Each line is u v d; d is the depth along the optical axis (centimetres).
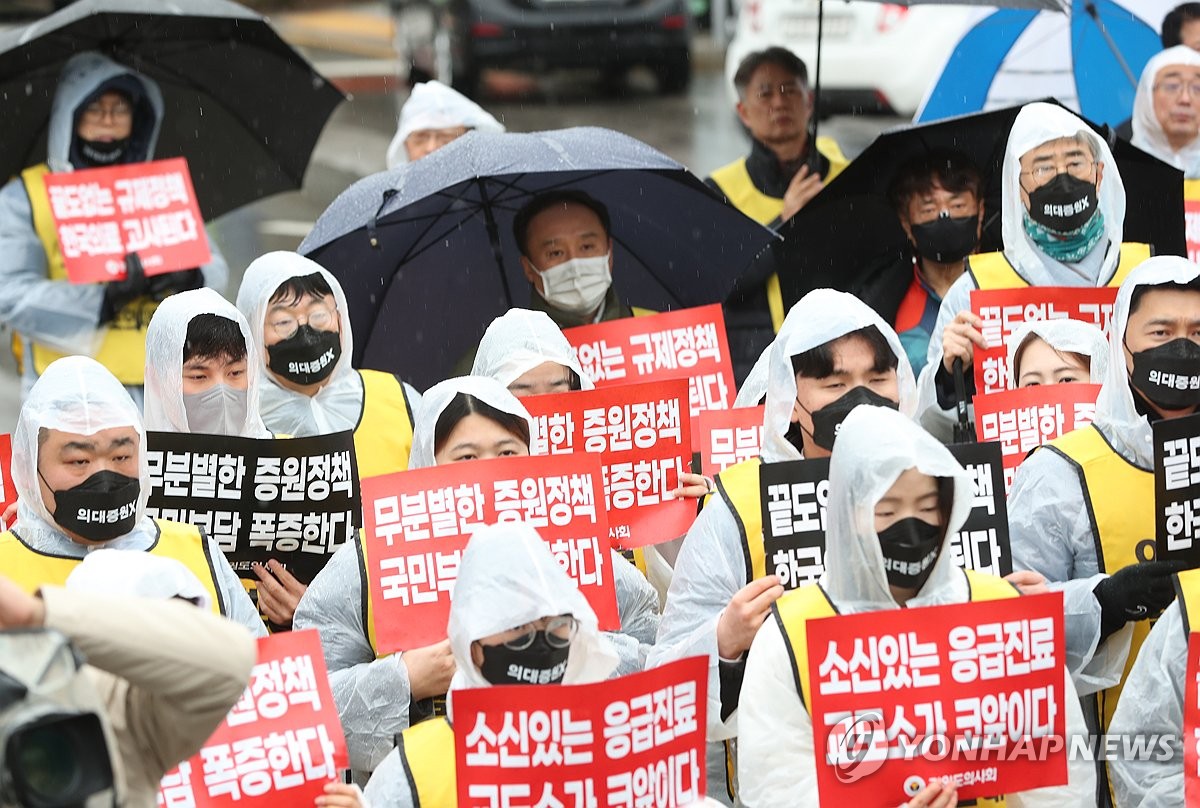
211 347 679
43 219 932
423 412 624
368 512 593
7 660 354
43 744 353
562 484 597
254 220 1716
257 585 664
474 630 499
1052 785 513
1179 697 548
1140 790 552
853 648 507
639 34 2144
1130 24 1044
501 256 820
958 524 522
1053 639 512
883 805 508
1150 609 564
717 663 556
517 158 781
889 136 827
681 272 838
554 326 702
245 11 1000
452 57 2178
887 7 1569
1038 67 1056
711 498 607
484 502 593
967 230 830
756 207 1002
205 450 648
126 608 393
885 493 513
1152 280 598
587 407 666
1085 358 709
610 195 816
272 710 527
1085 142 764
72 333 920
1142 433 602
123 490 590
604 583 596
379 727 578
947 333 731
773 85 986
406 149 1071
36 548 595
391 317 827
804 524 580
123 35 973
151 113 969
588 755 489
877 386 604
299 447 652
